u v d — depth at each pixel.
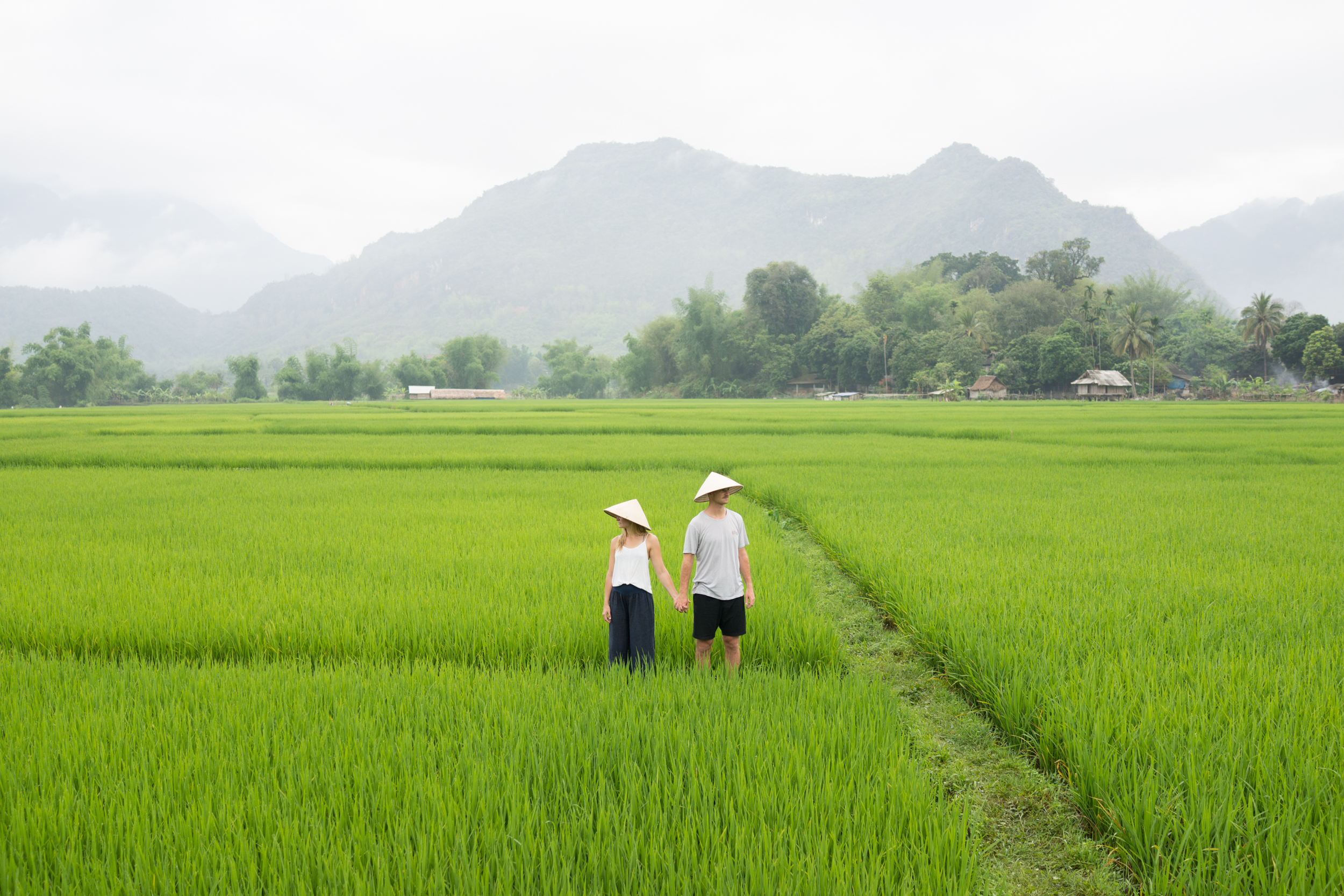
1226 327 127.00
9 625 6.90
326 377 168.25
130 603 7.58
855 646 7.20
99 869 3.16
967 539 10.41
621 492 16.33
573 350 197.50
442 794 3.74
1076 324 112.94
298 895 3.04
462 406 93.56
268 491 16.69
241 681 5.46
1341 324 99.25
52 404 151.62
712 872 3.19
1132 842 3.54
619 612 5.81
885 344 128.00
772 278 147.12
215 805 3.73
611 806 3.55
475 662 6.37
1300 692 4.77
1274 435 29.72
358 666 6.06
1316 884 2.99
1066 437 30.03
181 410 89.06
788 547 10.61
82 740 4.38
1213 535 10.57
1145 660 5.45
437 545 10.59
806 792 3.77
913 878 3.20
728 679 5.39
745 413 57.41
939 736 5.22
